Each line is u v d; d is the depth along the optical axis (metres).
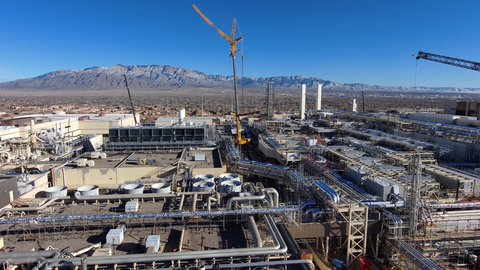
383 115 120.50
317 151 73.31
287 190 58.69
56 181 58.06
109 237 30.59
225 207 38.16
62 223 34.66
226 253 27.14
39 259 26.17
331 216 42.62
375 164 60.28
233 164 67.62
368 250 44.75
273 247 28.33
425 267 33.81
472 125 85.94
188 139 79.75
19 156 69.00
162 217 33.75
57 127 86.19
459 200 49.75
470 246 40.38
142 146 77.19
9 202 38.75
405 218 41.72
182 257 26.39
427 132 90.56
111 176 59.38
